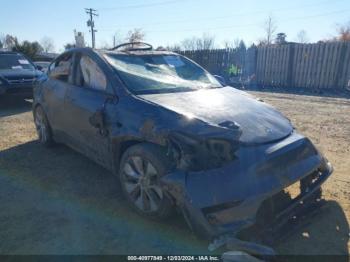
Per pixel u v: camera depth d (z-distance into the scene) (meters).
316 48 13.09
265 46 14.88
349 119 7.34
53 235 2.91
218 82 4.42
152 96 3.35
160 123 2.83
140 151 2.93
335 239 2.81
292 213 2.80
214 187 2.45
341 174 4.12
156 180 2.86
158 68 4.08
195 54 17.95
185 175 2.55
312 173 3.07
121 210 3.31
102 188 3.83
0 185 3.93
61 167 4.48
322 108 8.84
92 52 4.02
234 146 2.59
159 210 2.88
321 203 3.15
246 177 2.51
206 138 2.55
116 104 3.34
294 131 3.27
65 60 4.61
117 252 2.68
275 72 14.66
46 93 4.94
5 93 8.73
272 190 2.54
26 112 8.41
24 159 4.81
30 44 32.53
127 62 3.94
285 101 10.25
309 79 13.52
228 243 2.42
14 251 2.69
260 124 3.01
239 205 2.44
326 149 5.12
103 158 3.67
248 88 14.79
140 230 2.97
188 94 3.56
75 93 4.10
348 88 12.42
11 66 9.58
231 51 16.31
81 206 3.41
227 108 3.22
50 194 3.69
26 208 3.38
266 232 2.59
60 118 4.54
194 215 2.44
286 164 2.75
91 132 3.75
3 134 6.21
